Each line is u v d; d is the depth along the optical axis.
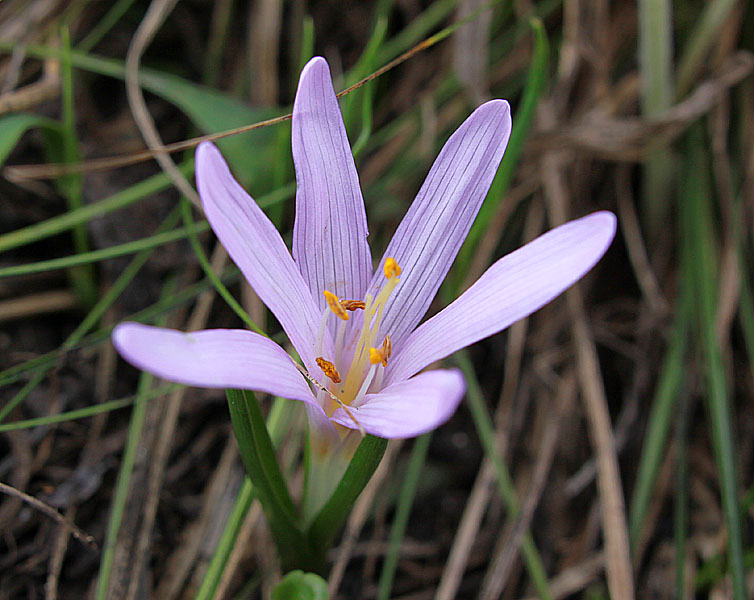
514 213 0.28
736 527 0.24
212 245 0.27
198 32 0.29
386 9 0.29
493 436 0.26
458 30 0.27
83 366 0.25
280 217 0.26
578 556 0.26
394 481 0.26
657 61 0.27
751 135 0.28
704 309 0.26
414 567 0.25
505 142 0.21
